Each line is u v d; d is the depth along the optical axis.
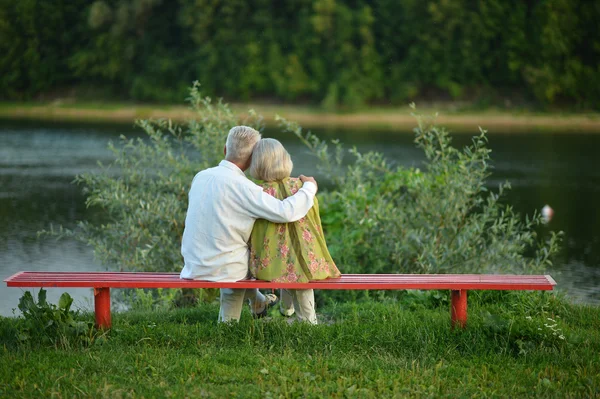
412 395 4.55
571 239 14.62
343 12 55.62
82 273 5.69
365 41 56.16
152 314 6.75
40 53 62.00
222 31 57.41
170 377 4.77
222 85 57.75
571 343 5.50
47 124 45.47
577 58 55.44
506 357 5.26
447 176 9.73
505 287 5.43
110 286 5.39
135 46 59.88
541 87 53.22
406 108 55.09
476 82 56.28
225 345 5.42
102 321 5.61
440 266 9.23
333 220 10.66
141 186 10.45
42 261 12.27
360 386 4.67
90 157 27.73
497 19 55.34
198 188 5.56
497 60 55.91
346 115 53.22
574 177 24.11
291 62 56.03
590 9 55.44
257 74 56.78
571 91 53.66
